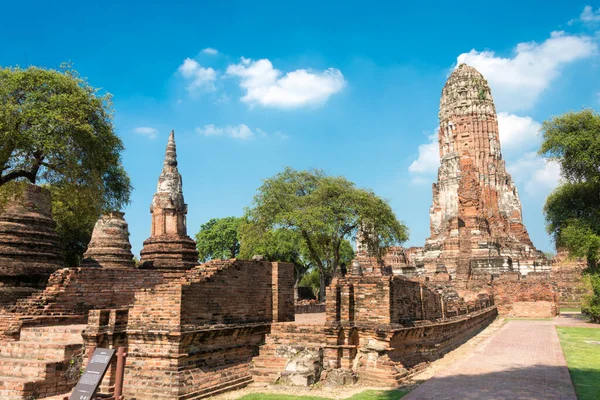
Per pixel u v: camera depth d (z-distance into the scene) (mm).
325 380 16938
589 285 40375
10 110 22359
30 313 19656
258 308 19391
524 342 27891
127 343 16016
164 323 15602
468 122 89250
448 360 22188
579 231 38906
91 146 25453
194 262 29969
